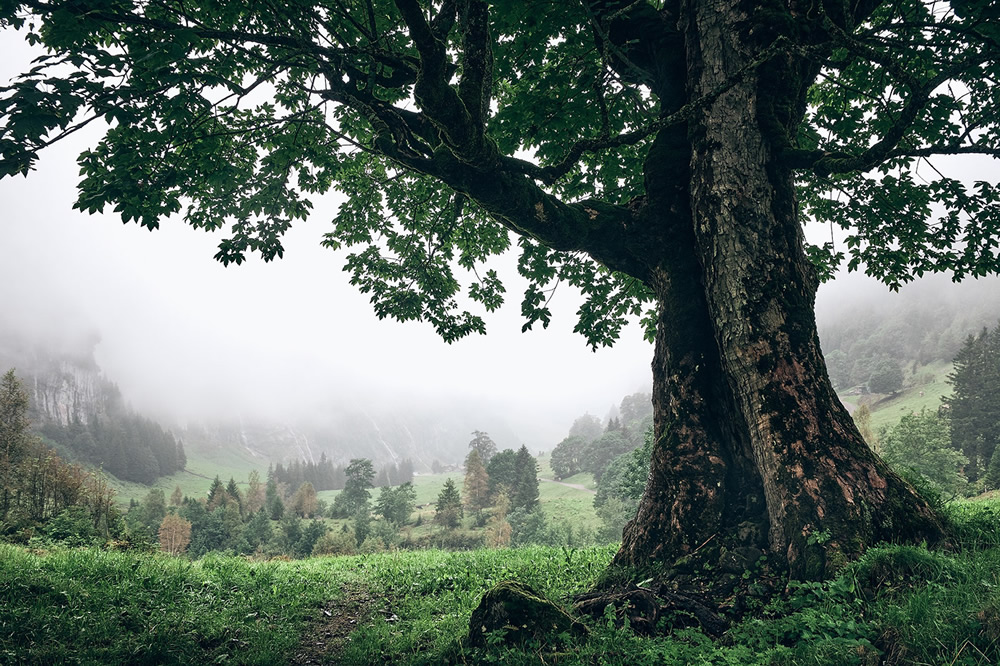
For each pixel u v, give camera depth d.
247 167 10.00
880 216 11.11
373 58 7.34
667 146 8.21
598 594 6.45
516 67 10.03
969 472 87.56
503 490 154.00
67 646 6.04
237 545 120.44
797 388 6.34
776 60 7.26
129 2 6.20
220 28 7.78
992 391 95.75
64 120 5.46
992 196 10.12
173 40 5.69
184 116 6.39
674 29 8.41
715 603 5.73
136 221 7.71
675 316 7.77
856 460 5.98
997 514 7.49
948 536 5.77
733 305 6.77
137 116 6.25
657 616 5.45
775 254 6.82
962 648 3.54
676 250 7.91
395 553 15.03
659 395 8.02
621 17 8.32
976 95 9.41
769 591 5.70
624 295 12.37
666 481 7.19
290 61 8.23
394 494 156.12
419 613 7.80
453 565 11.12
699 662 4.29
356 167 12.24
